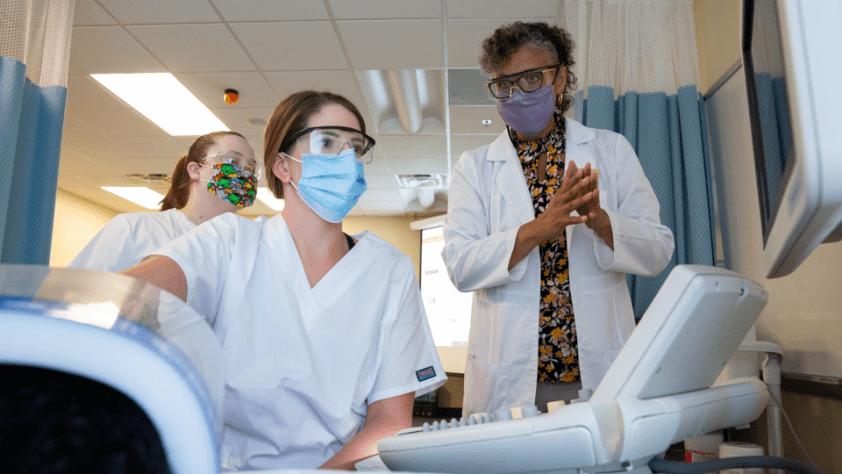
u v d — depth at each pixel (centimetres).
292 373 76
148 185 709
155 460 22
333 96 94
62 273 28
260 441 76
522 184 142
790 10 33
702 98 225
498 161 148
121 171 649
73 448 22
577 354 130
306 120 91
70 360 21
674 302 43
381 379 86
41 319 21
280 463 75
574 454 40
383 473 36
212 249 80
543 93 129
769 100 58
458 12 330
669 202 222
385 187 698
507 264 125
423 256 340
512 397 130
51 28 259
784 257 50
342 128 91
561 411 41
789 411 156
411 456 46
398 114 483
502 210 143
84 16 336
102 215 823
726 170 214
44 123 251
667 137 229
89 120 498
